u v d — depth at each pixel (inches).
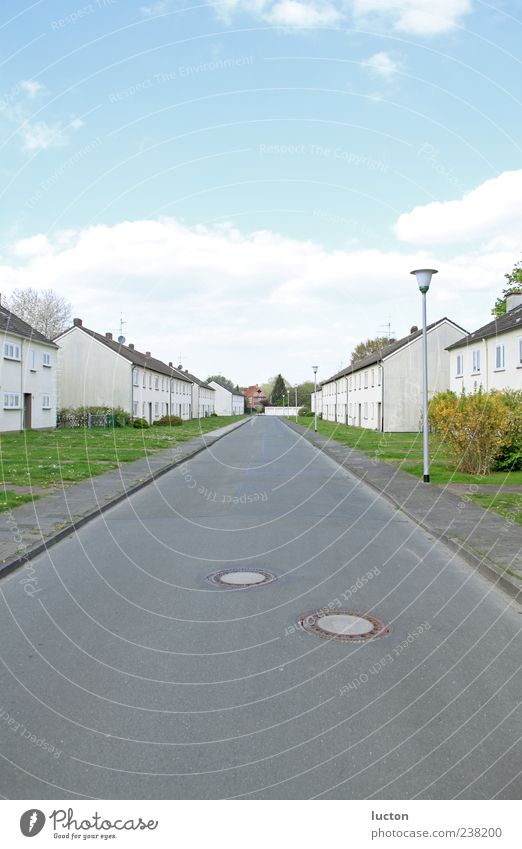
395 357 1683.1
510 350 1150.3
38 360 1480.1
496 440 677.9
